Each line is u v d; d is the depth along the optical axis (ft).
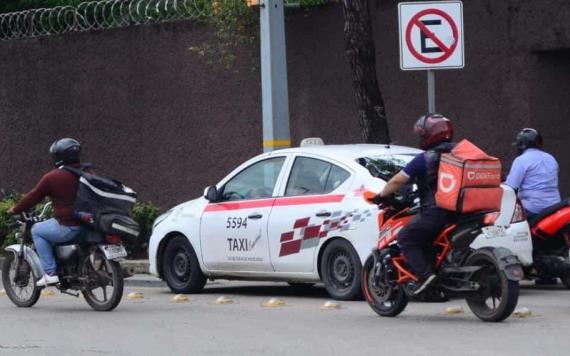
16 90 133.90
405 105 105.09
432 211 66.08
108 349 60.95
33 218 81.30
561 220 82.69
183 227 88.02
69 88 129.49
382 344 60.08
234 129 116.88
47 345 62.85
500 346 58.29
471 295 65.98
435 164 66.03
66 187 77.30
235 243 84.23
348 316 71.46
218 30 115.14
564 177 99.30
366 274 71.61
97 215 75.92
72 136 129.49
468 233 65.51
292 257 80.53
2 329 69.77
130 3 123.44
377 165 78.59
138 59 123.75
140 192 124.77
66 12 130.41
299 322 69.46
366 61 96.78
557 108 98.94
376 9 106.63
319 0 109.60
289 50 112.88
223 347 60.54
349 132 108.68
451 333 63.00
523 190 84.74
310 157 81.41
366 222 75.87
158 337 64.80
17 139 134.10
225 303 81.56
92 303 77.61
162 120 122.42
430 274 66.59
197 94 119.55
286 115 96.37
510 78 98.63
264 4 95.81
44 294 90.58
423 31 83.25
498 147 99.81
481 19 100.17
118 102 125.70
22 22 133.80
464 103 101.71
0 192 130.62
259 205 83.10
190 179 120.78
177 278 89.25
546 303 76.33
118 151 126.11
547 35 96.12
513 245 76.84
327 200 78.79
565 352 56.29
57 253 78.69
